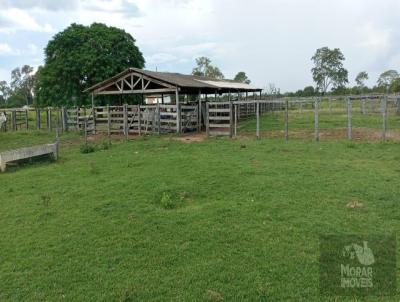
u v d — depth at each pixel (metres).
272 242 7.00
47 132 28.58
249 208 8.73
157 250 6.93
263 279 5.86
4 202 10.11
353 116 33.62
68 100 37.62
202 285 5.79
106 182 11.62
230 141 19.44
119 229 7.89
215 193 10.08
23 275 6.26
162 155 16.02
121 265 6.46
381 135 20.05
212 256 6.62
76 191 10.79
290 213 8.30
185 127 24.56
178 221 8.18
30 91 114.25
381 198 9.09
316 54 114.88
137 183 11.23
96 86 26.94
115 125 26.19
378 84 85.00
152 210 8.92
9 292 5.80
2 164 13.79
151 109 24.55
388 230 7.32
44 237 7.66
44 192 10.90
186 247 6.98
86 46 37.31
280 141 18.77
